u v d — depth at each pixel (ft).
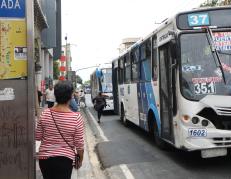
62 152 13.04
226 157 28.37
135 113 41.50
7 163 14.82
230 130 23.86
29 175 14.88
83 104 102.73
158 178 23.35
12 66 14.87
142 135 42.45
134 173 24.97
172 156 29.66
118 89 54.60
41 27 80.07
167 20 26.86
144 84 35.73
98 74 77.92
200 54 24.76
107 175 24.97
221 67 24.45
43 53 99.25
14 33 14.92
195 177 23.03
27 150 14.87
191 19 25.08
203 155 23.99
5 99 14.83
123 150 33.42
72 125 13.17
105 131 47.50
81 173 25.26
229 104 23.93
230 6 25.31
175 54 24.89
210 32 24.86
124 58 48.14
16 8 14.93
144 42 35.24
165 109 28.48
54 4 55.72
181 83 24.49
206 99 24.08
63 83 13.51
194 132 23.93
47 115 13.30
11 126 14.83
